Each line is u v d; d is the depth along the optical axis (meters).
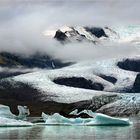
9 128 165.88
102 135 137.25
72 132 149.38
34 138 129.25
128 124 183.50
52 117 193.00
